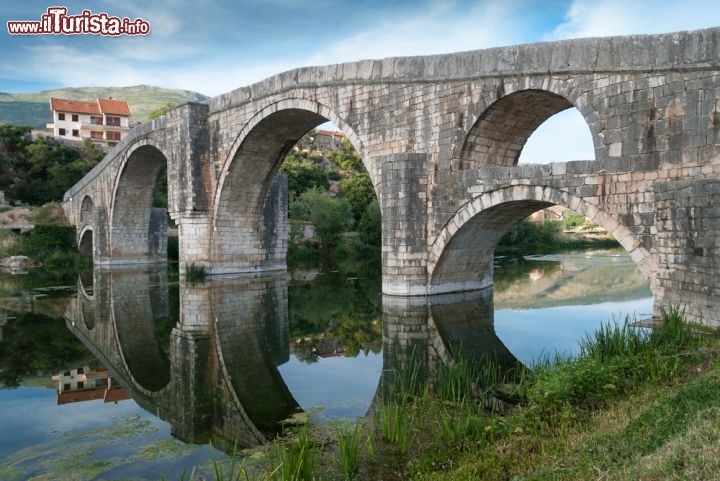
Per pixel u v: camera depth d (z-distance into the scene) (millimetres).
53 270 41750
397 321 17266
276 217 35719
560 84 15781
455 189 18969
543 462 6277
